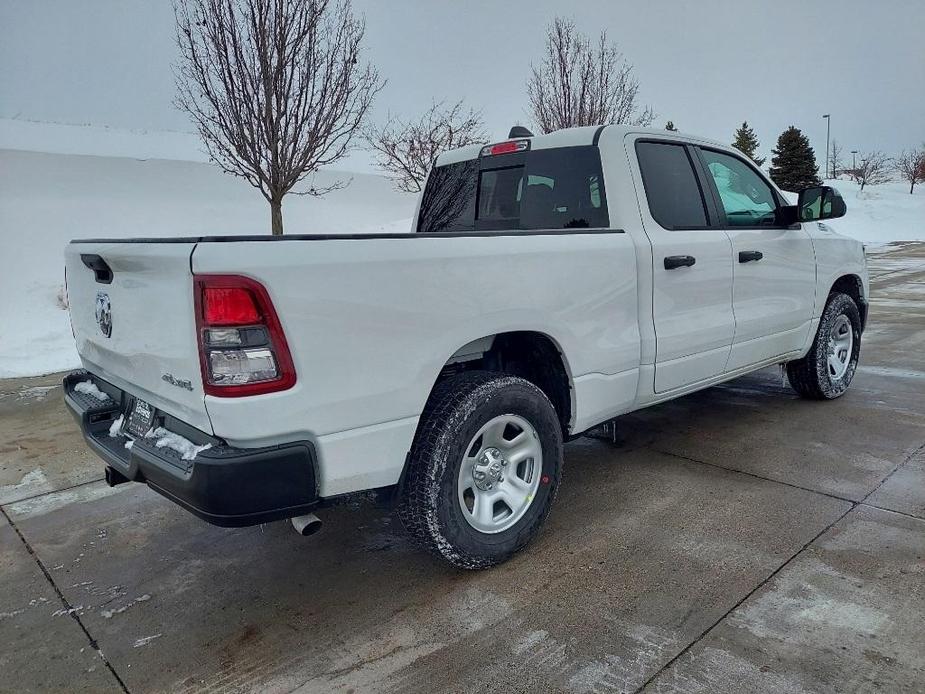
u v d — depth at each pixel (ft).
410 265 8.04
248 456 7.12
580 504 11.54
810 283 15.31
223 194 74.23
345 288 7.49
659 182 12.04
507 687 7.13
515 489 9.77
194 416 7.49
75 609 9.16
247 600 9.21
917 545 9.59
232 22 26.27
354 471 7.88
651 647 7.62
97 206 60.39
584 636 7.89
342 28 28.50
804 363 16.31
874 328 26.86
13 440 16.70
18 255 42.93
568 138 11.98
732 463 13.08
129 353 8.62
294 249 7.17
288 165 28.43
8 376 23.76
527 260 9.34
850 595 8.41
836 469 12.50
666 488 12.03
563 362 10.13
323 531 11.21
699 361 12.46
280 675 7.57
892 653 7.30
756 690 6.85
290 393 7.20
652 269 11.23
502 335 9.96
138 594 9.50
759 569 9.14
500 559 9.46
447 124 55.42
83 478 14.11
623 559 9.60
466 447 8.89
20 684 7.63
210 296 6.88
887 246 71.97
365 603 8.93
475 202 13.62
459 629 8.21
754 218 14.11
